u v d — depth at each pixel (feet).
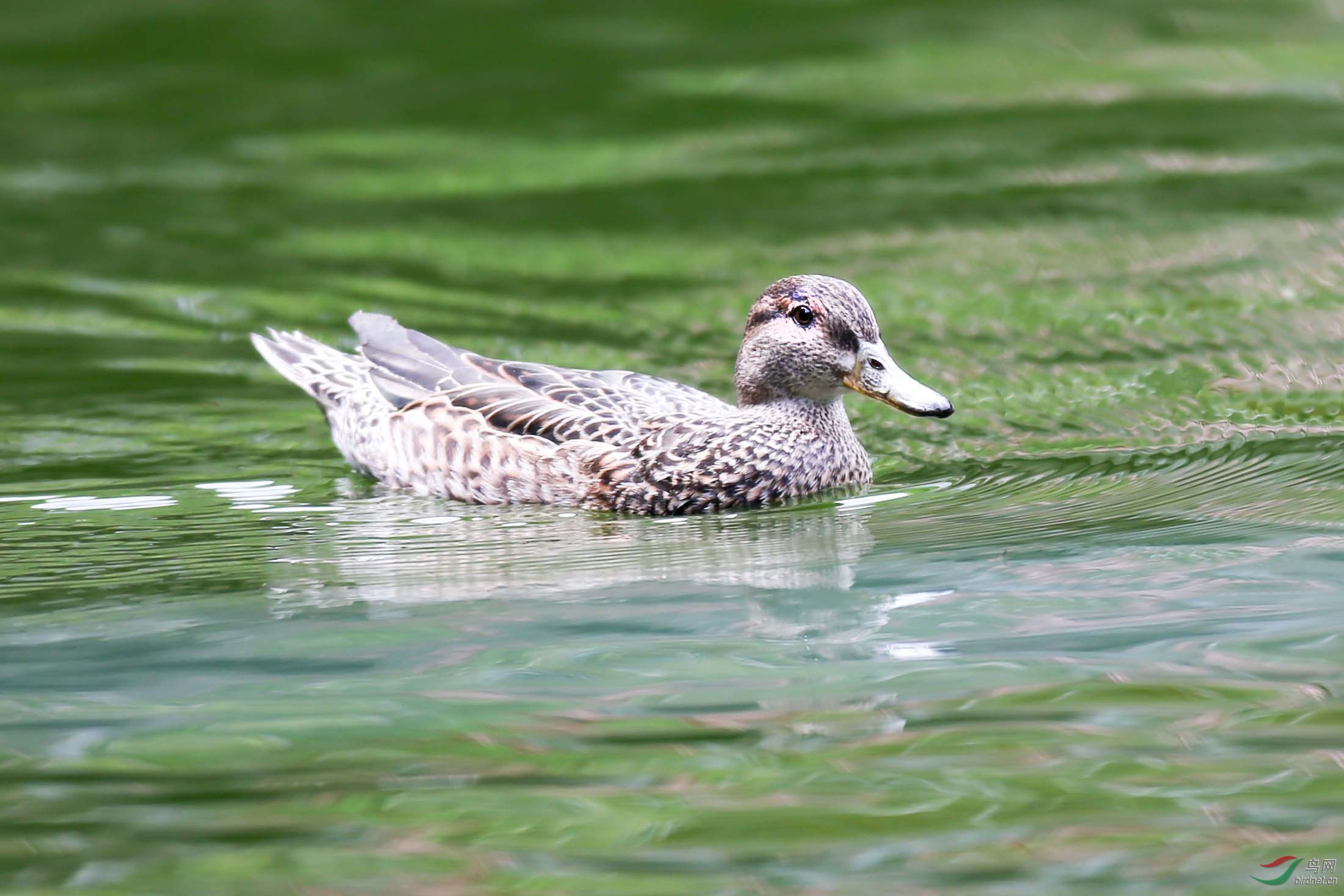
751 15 111.45
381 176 79.71
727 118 88.79
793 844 23.90
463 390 45.19
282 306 61.41
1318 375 52.19
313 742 27.68
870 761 26.45
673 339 57.47
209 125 88.94
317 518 42.32
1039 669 30.04
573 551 39.06
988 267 64.18
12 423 50.11
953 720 27.91
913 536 39.45
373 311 59.11
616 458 42.93
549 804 25.29
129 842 24.32
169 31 108.06
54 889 23.03
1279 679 29.09
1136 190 73.77
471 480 44.06
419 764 26.76
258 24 109.91
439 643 32.45
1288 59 97.35
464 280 64.39
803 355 43.24
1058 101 90.17
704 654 31.50
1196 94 90.48
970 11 111.45
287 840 24.32
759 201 74.18
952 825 24.30
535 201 75.20
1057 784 25.48
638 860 23.57
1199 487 42.65
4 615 34.78
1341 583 34.22
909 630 32.48
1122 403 50.65
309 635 33.06
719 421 43.42
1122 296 60.23
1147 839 23.75
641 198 75.36
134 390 53.31
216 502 43.73
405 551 39.22
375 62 101.19
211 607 35.04
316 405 52.70
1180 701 28.30
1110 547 37.63
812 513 42.22
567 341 57.26
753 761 26.58
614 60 101.19
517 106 91.76
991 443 47.88
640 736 27.66
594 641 32.42
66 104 93.04
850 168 79.10
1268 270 62.34
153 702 29.63
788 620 33.35
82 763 27.07
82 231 71.31
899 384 42.73
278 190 77.36
